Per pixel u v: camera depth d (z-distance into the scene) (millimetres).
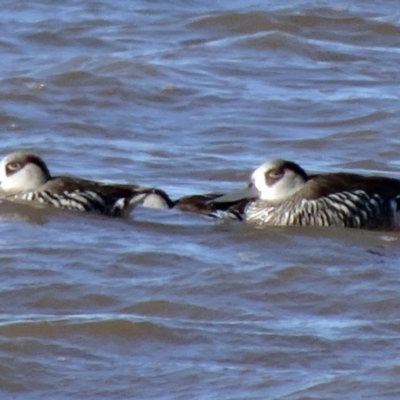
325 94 23438
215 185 18875
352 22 27875
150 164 19672
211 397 11688
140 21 28078
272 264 14867
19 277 14359
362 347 12664
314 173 18562
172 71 24250
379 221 16750
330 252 15516
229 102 22938
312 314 13578
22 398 11766
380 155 20500
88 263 14852
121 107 22594
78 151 20219
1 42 26344
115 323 13078
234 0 30141
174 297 13867
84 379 12047
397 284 14305
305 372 12141
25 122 21750
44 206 17031
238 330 13078
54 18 27953
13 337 12781
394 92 23672
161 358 12469
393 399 11570
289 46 26156
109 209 17000
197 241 15867
